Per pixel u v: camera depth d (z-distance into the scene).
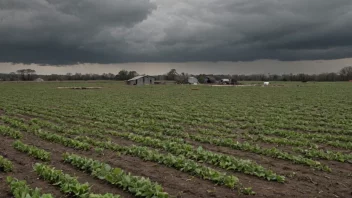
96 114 27.81
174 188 9.62
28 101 41.88
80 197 8.66
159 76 166.75
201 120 24.38
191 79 125.88
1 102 39.88
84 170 11.09
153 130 19.80
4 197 8.77
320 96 51.81
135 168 11.51
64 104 37.88
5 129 17.69
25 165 11.69
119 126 21.06
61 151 13.91
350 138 17.41
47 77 171.88
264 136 17.50
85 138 16.20
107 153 13.65
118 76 168.38
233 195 9.15
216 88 81.06
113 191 9.31
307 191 9.66
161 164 11.96
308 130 20.89
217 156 12.21
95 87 85.62
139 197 8.85
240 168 11.24
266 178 10.58
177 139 16.31
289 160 12.96
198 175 10.57
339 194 9.50
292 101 42.94
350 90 68.31
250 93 60.56
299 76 163.75
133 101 42.44
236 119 25.66
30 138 16.78
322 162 12.91
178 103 39.53
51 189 9.31
